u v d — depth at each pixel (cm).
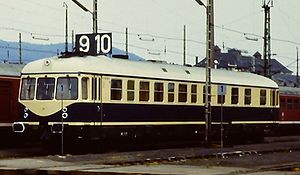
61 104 2530
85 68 2545
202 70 3319
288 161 2369
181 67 3181
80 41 3300
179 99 3041
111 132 2645
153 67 2941
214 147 3073
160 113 2919
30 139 2945
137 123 2781
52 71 2578
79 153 2584
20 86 2658
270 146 3269
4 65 2858
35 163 2120
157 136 2920
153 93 2880
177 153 2634
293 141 3878
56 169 1898
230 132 3372
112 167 1995
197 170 1902
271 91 3691
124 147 2933
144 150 2797
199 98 3175
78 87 2520
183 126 3066
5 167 1980
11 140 2945
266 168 2016
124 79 2719
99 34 3222
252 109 3528
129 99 2741
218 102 3291
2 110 2784
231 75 3459
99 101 2586
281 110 4434
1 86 2784
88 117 2539
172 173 1783
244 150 2906
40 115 2573
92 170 1873
